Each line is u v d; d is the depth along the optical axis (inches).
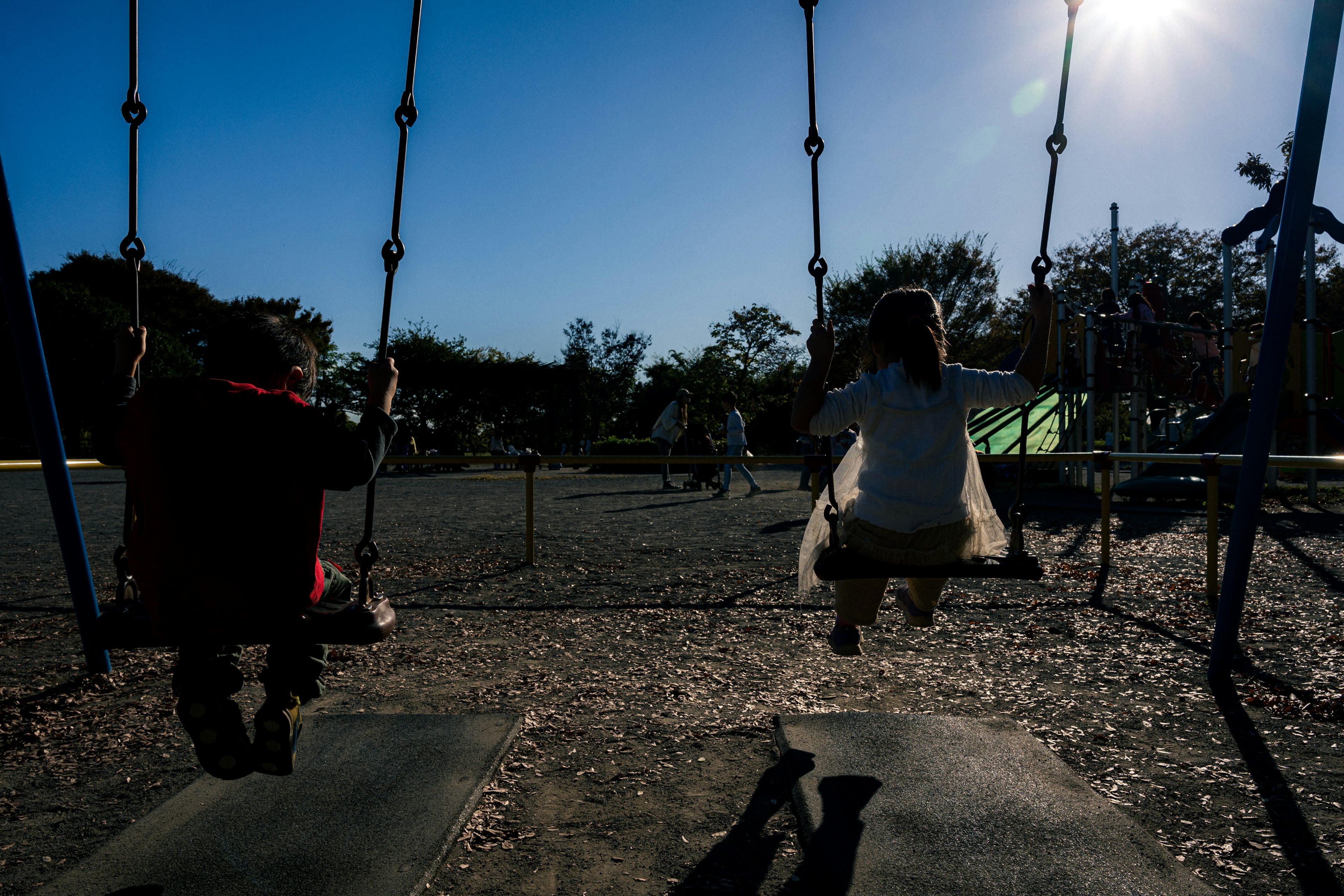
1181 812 93.4
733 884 79.0
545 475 975.6
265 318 80.9
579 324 1891.0
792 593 225.9
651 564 276.2
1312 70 130.0
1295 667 149.6
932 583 106.4
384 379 84.3
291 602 72.5
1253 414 137.8
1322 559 274.1
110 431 77.8
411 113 95.7
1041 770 101.6
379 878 78.0
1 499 582.2
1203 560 273.1
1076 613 197.2
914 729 115.6
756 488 581.0
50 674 151.3
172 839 86.0
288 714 75.9
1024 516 105.3
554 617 198.2
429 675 150.3
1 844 89.6
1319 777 102.2
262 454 71.3
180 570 70.2
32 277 1631.4
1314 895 76.4
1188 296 1681.8
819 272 104.3
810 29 107.8
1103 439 995.9
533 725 123.0
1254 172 807.7
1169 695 135.3
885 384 97.2
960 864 79.3
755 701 134.3
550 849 86.4
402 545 329.4
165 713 129.6
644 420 1849.2
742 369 1782.7
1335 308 1257.4
